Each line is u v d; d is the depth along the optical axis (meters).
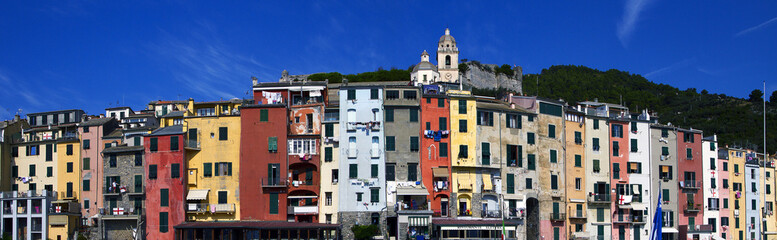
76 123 127.38
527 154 112.62
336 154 106.50
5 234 109.50
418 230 100.62
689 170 126.69
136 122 133.88
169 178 105.50
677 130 127.38
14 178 119.19
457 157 107.19
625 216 119.69
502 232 101.94
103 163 109.81
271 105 106.81
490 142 109.62
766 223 139.38
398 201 104.62
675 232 121.75
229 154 106.94
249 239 98.38
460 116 109.00
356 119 107.31
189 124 108.38
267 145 105.75
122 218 105.25
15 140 122.06
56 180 116.56
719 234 128.25
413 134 107.06
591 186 118.50
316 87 112.12
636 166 122.56
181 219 104.00
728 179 132.25
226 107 121.56
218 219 105.06
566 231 114.19
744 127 171.62
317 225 98.75
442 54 196.25
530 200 114.06
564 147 117.06
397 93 108.25
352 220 104.00
